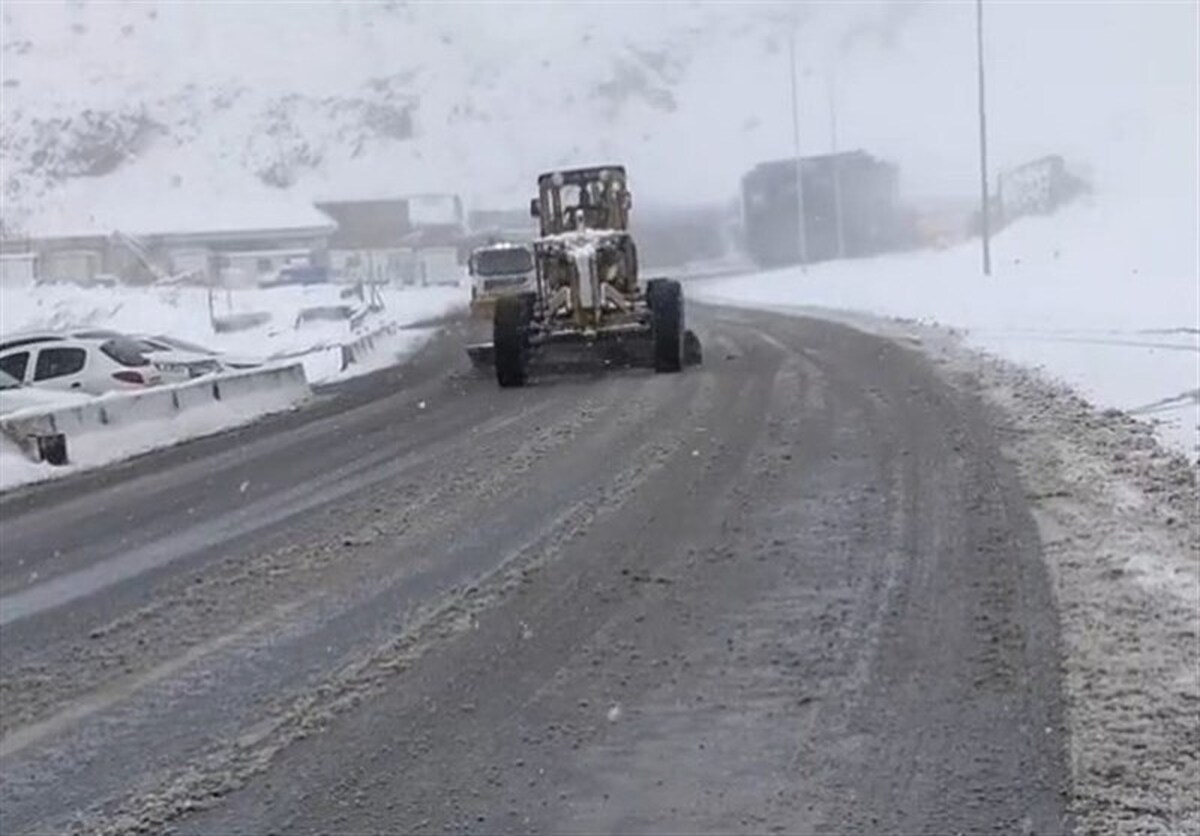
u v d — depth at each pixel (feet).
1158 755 15.40
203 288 216.54
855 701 17.62
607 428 43.19
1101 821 13.99
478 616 22.53
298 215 339.77
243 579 26.66
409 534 29.40
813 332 84.64
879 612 21.21
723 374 58.54
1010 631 19.79
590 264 62.69
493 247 128.26
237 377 59.67
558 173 68.28
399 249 319.27
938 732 16.46
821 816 14.56
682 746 16.58
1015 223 194.08
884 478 31.50
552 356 65.00
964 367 55.36
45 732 18.81
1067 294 95.25
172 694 19.95
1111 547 23.82
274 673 20.52
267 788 16.25
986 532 25.63
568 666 19.70
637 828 14.58
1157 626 19.54
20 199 391.65
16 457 46.11
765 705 17.70
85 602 26.03
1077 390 44.62
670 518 28.68
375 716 18.29
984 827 14.06
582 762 16.31
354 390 68.49
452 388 63.93
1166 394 41.60
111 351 60.95
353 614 23.35
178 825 15.46
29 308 171.83
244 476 40.78
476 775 16.16
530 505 31.37
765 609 21.74
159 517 35.04
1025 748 15.81
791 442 37.52
